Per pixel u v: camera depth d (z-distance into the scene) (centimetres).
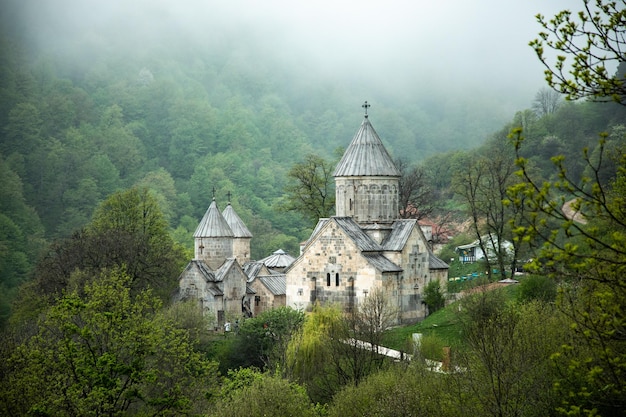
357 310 9169
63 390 5431
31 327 8856
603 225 4603
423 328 9044
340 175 10406
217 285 11625
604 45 3203
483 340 5391
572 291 5381
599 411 4616
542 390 5181
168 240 13475
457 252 15975
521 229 3047
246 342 9425
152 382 5544
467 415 5244
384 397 5959
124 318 6094
